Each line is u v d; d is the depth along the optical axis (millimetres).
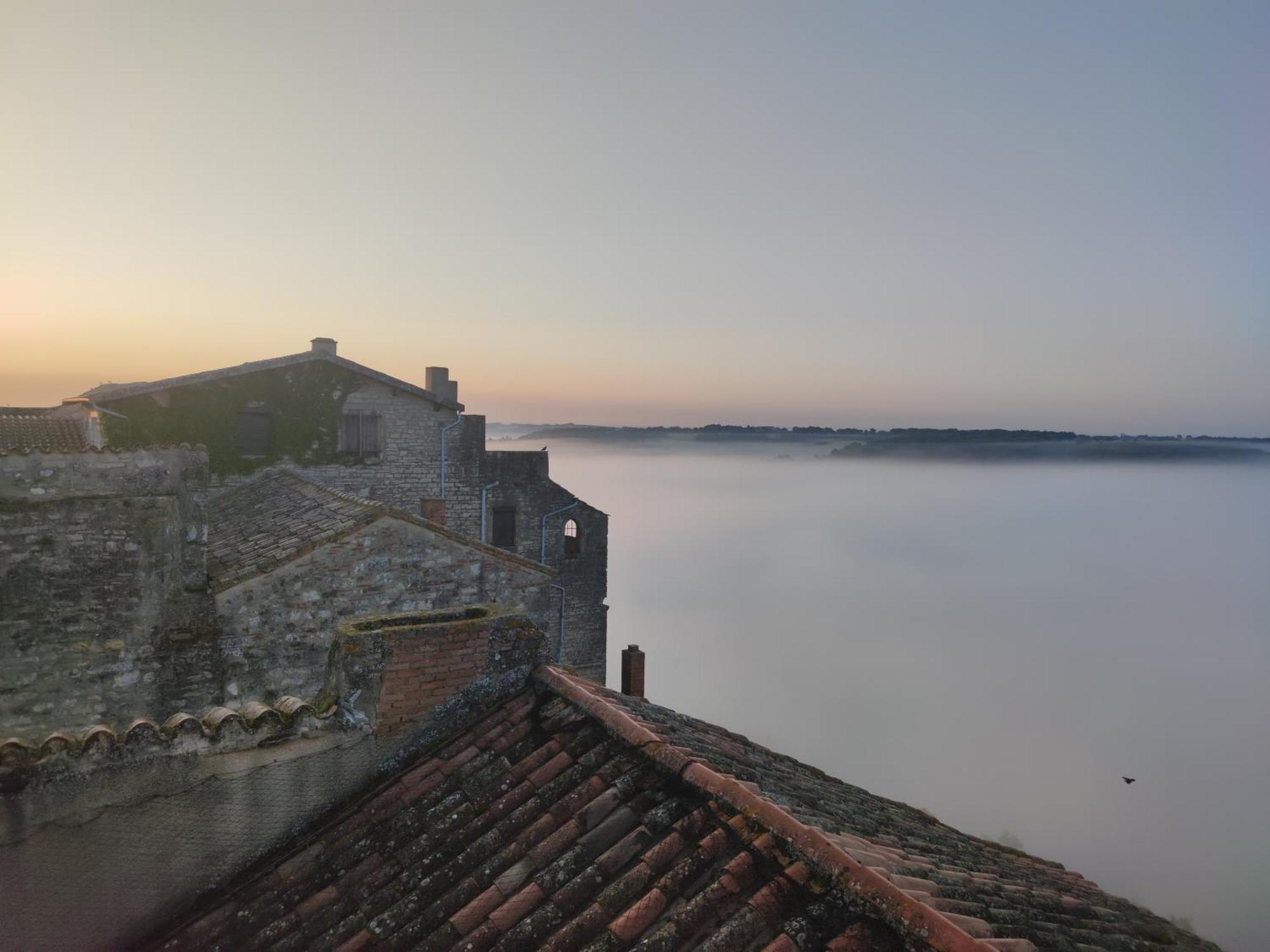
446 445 23297
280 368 20672
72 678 10297
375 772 5551
